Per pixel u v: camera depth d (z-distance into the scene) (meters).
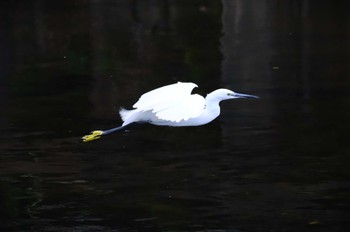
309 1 26.09
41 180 11.30
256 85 17.02
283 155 12.14
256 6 25.05
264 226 9.45
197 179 11.20
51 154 12.53
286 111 14.79
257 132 13.48
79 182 11.21
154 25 24.22
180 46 21.31
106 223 9.70
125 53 20.75
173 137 13.47
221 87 16.84
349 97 15.62
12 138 13.41
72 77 18.30
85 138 9.46
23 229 9.54
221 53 20.22
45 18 25.53
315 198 10.35
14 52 21.22
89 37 22.80
